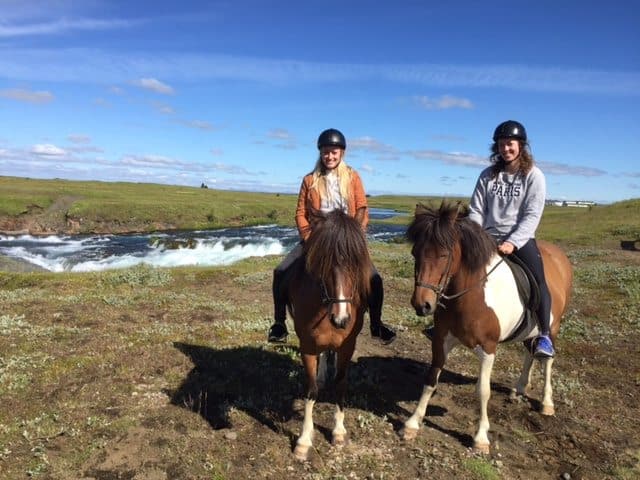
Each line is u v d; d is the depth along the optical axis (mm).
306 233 5129
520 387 6590
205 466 4703
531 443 5523
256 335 8961
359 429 5586
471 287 5043
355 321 4887
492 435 5648
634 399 6652
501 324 5195
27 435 5098
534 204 5441
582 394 6754
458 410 6277
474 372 7590
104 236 38250
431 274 4746
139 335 8602
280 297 5734
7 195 43844
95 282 14312
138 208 46469
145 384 6500
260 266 18484
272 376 6938
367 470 4844
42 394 6105
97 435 5160
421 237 4848
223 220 51406
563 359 8125
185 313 10625
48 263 25875
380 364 7773
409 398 6578
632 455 5285
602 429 5848
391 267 17562
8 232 38625
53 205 44438
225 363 7309
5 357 7254
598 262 18281
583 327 9625
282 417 5738
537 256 5645
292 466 4828
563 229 29266
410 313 11148
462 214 5230
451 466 4918
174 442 5070
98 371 6805
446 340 5398
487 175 5871
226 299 12906
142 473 4566
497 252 5316
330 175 5453
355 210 5535
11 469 4547
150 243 33750
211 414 5750
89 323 9422
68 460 4703
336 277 4414
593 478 4891
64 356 7367
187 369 7043
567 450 5406
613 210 35969
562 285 6340
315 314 4738
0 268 23750
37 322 9406
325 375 6719
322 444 5238
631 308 10953
